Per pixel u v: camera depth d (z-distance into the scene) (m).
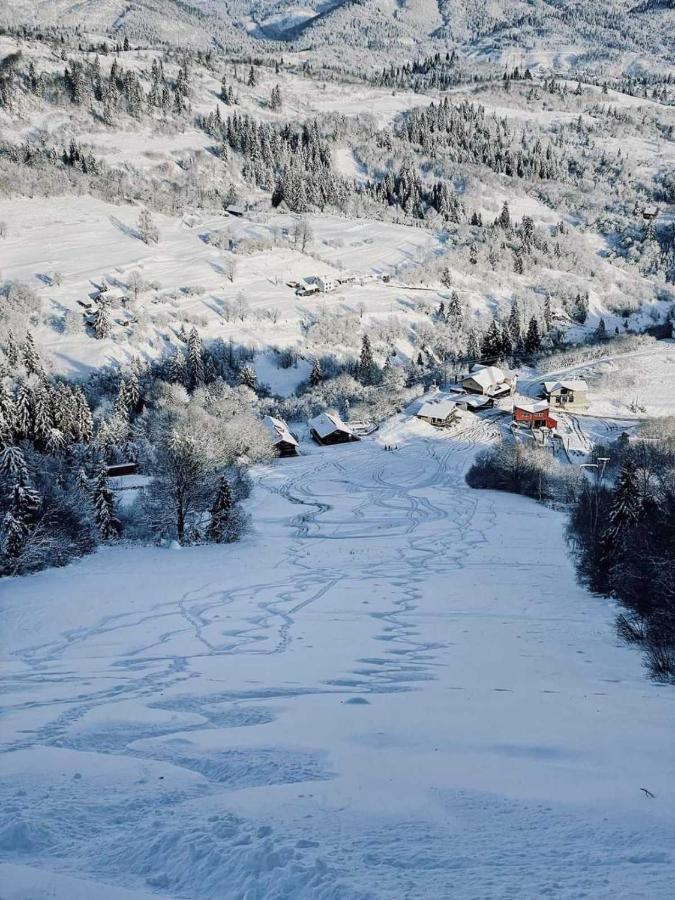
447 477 75.12
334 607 27.67
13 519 35.47
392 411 100.94
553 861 4.79
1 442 62.75
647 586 24.64
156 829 5.35
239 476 64.56
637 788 6.80
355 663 17.36
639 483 43.59
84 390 98.75
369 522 55.91
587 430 88.31
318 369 111.69
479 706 11.45
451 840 5.30
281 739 9.10
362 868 4.63
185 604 28.61
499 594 30.41
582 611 26.47
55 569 36.31
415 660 17.69
